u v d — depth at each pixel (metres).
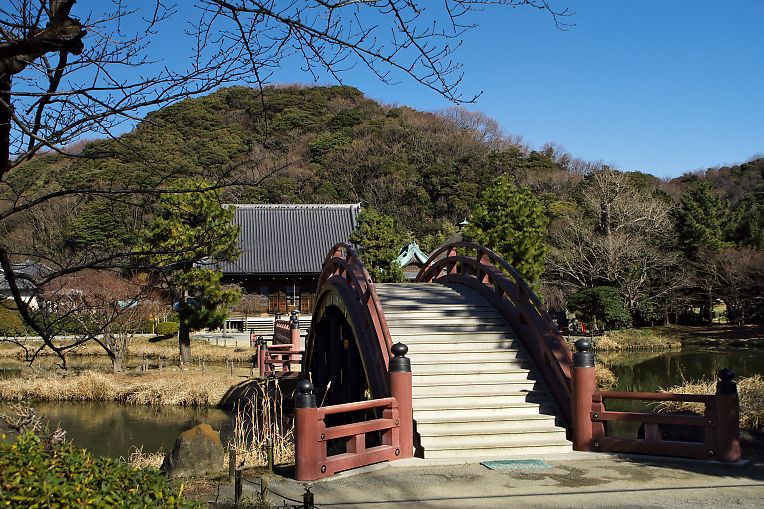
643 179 65.25
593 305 35.44
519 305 10.66
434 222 60.38
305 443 7.36
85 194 5.41
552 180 60.12
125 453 14.95
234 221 43.88
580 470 7.69
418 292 12.95
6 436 4.46
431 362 9.98
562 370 9.22
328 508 6.39
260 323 38.22
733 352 30.83
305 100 73.38
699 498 6.57
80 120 4.73
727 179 72.62
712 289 40.38
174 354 29.22
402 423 8.36
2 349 30.81
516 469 7.75
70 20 4.58
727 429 7.85
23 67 4.63
